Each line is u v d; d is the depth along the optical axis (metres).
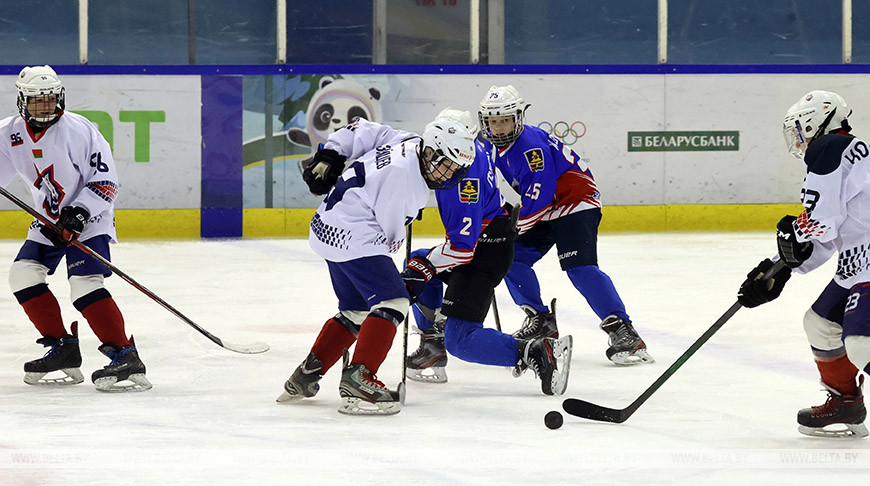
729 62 42.75
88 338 18.09
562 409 12.59
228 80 40.38
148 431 11.34
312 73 40.91
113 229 14.02
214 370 15.18
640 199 42.28
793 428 11.55
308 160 41.00
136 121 40.03
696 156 42.38
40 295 13.90
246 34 40.84
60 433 11.22
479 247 13.61
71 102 39.78
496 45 42.31
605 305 15.91
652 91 42.16
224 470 9.72
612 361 15.89
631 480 9.41
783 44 42.84
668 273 28.20
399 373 15.09
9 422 11.75
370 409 12.33
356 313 12.89
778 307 21.95
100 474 9.58
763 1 42.53
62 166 13.37
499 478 9.48
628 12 42.16
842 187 10.23
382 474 9.60
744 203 42.69
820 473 9.66
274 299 23.30
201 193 40.44
